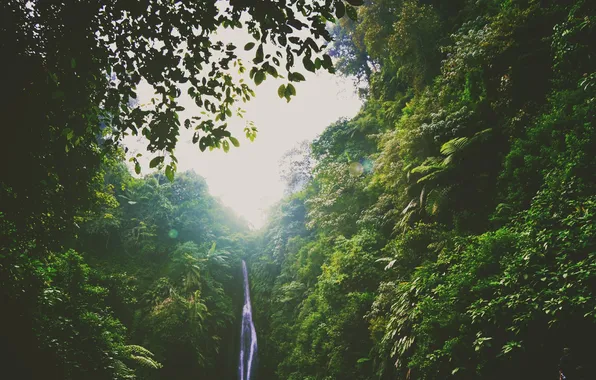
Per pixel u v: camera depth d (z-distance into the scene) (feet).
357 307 36.17
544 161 22.90
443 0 50.93
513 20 29.84
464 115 32.07
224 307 71.46
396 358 26.45
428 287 24.71
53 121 16.55
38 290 26.35
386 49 56.34
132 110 14.29
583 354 14.32
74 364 26.63
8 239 21.01
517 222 22.22
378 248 40.91
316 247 55.62
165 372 56.85
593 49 22.43
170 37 12.91
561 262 16.58
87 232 66.18
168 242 77.51
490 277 19.75
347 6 10.93
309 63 11.37
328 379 36.17
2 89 13.62
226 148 14.92
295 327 53.26
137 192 78.79
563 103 23.12
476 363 17.98
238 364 73.00
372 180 47.14
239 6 10.57
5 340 22.04
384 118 59.06
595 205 17.06
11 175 17.67
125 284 60.90
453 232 29.12
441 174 31.63
